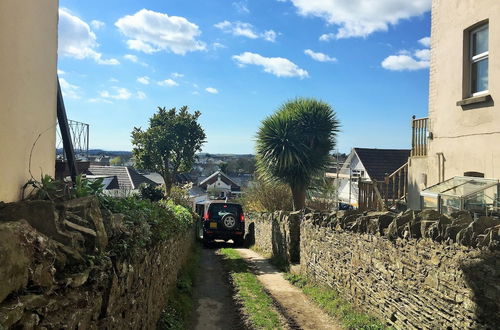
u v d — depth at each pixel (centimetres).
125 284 370
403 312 571
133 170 3092
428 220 528
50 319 222
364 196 1253
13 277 192
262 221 1792
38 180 368
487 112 756
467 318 432
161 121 2170
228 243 2161
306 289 933
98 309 298
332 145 1759
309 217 1070
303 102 1795
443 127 891
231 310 757
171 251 755
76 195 368
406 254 565
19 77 321
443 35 893
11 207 264
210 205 2034
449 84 870
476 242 422
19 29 319
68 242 262
